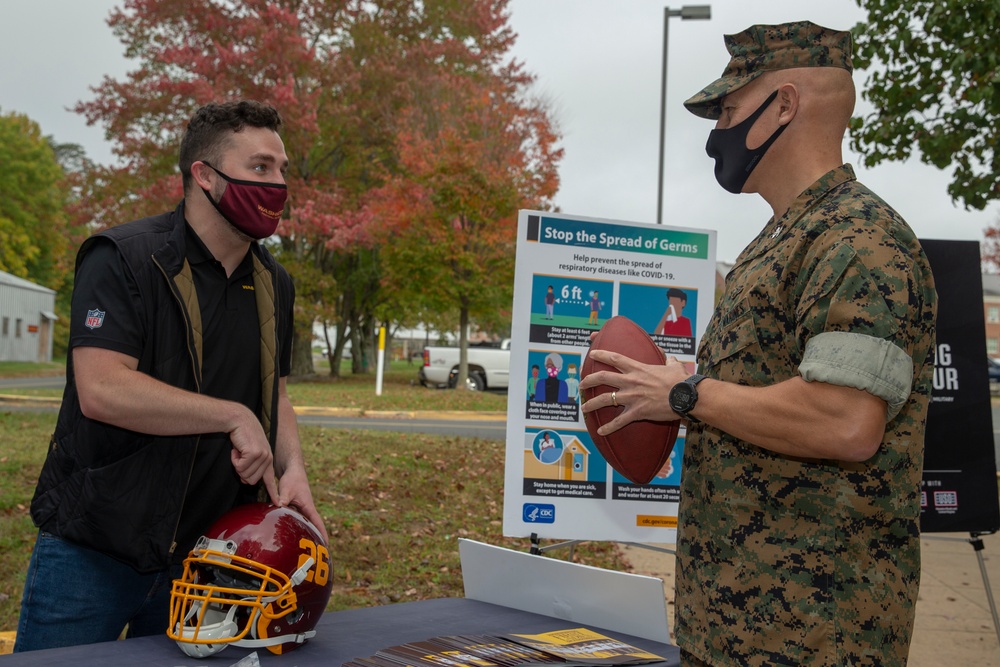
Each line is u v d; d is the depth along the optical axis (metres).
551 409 4.05
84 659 1.97
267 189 2.34
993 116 8.08
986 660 4.39
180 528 2.41
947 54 8.09
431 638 2.26
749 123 1.91
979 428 4.50
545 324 4.09
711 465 1.83
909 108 8.48
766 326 1.78
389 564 5.99
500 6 26.94
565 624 2.50
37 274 54.31
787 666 1.65
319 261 28.23
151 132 25.58
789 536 1.70
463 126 22.53
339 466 8.73
